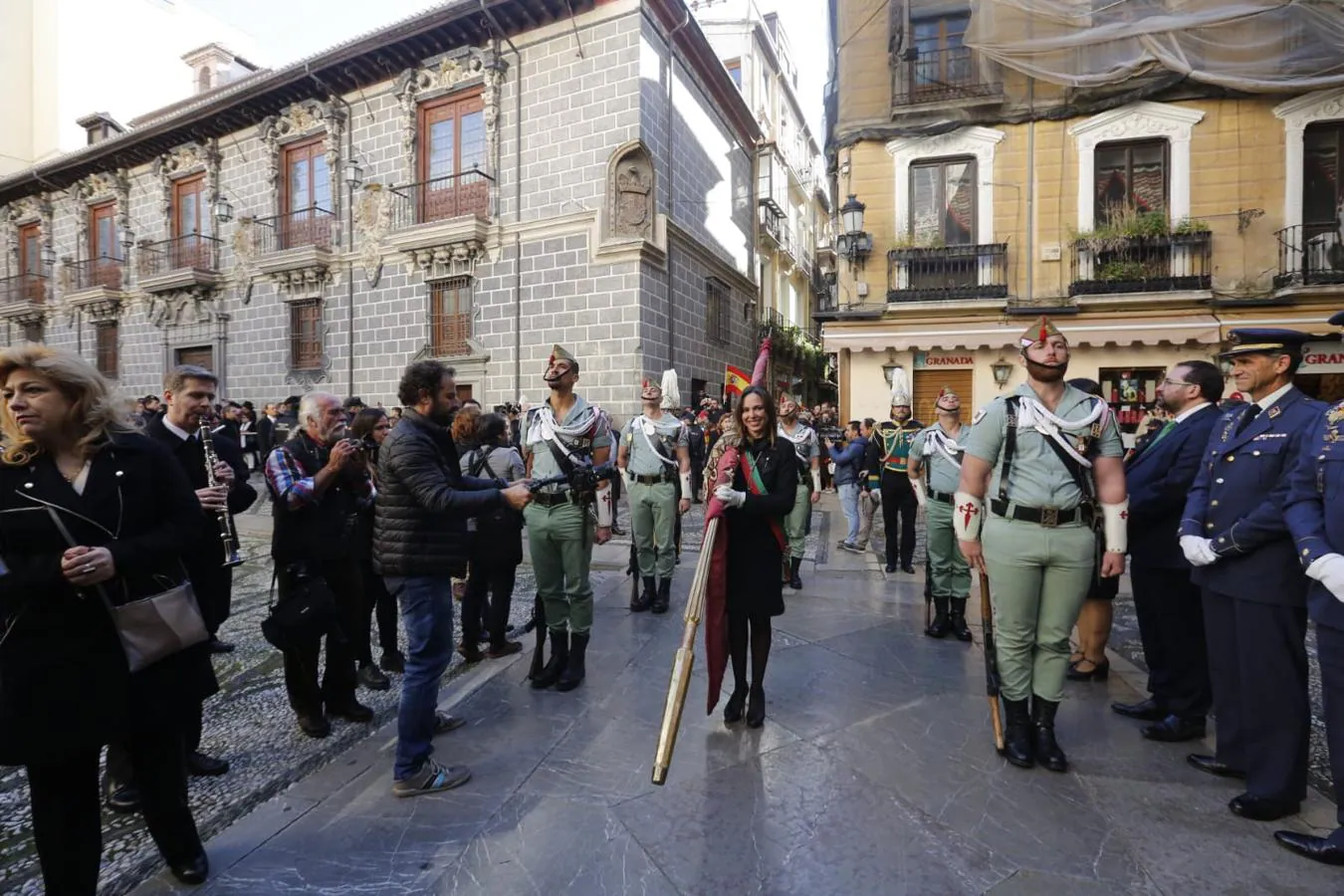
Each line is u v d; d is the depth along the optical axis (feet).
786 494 10.85
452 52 47.60
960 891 7.36
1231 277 38.11
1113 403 39.65
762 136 68.18
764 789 9.43
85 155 65.16
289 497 10.99
